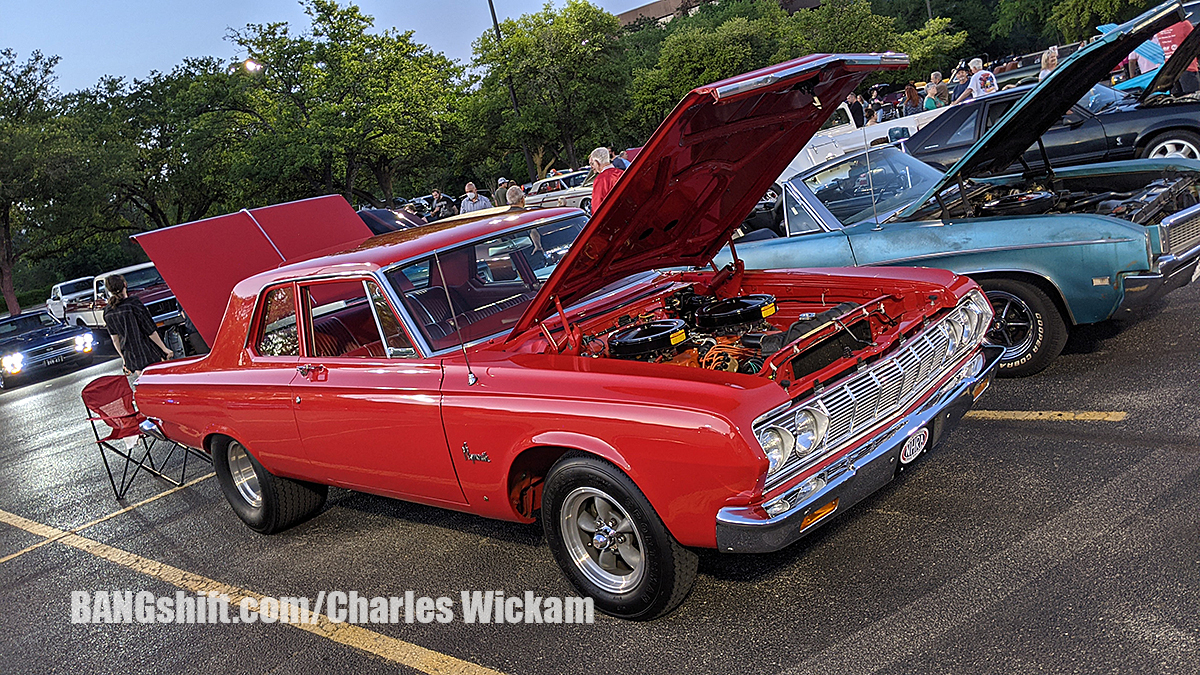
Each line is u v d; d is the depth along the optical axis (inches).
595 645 140.6
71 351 681.6
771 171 168.4
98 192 1571.1
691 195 157.4
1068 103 221.8
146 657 167.0
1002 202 243.1
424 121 1512.1
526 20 1423.5
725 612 142.1
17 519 277.4
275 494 206.7
